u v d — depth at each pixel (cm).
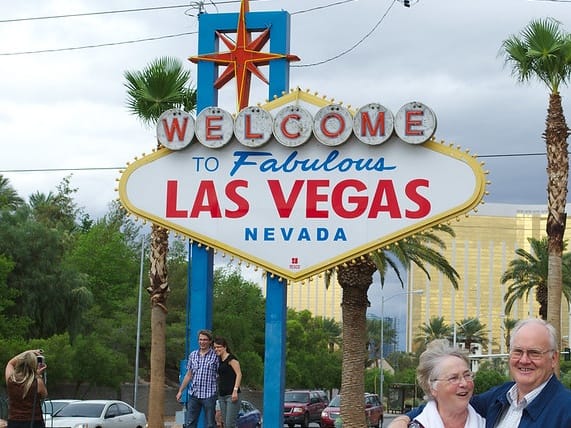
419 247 3131
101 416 2744
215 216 1591
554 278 3102
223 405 1503
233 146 1599
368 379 10350
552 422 498
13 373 1070
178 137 1605
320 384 9156
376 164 1539
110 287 6825
